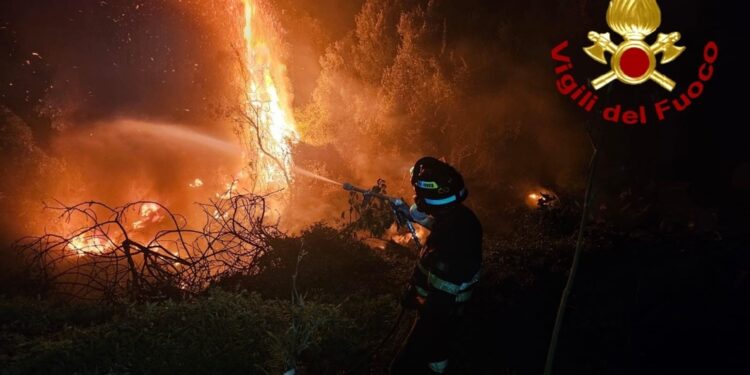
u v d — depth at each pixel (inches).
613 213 326.6
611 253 242.1
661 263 223.8
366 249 244.7
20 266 274.8
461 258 117.2
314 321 148.3
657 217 316.8
